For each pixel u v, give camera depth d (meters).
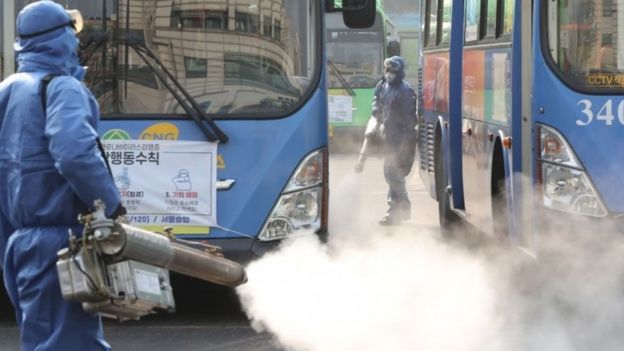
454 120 17.89
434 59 20.23
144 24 12.47
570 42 12.39
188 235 12.36
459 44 17.88
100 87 12.44
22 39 7.19
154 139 12.38
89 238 6.66
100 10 12.47
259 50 12.45
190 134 12.38
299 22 12.50
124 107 12.44
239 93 12.41
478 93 16.16
